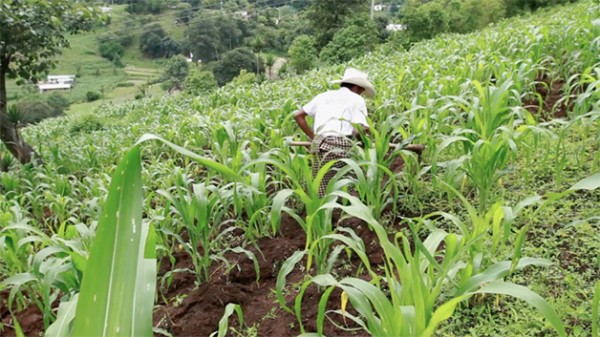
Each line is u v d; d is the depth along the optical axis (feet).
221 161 14.73
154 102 60.59
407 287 5.52
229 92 35.81
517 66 17.58
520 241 6.05
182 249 11.75
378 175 10.34
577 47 18.17
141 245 4.42
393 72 24.62
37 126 59.52
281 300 7.06
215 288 9.64
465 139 9.55
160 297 10.05
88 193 16.39
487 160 9.46
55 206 14.75
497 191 10.77
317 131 12.25
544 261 5.75
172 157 21.13
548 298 7.34
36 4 24.41
